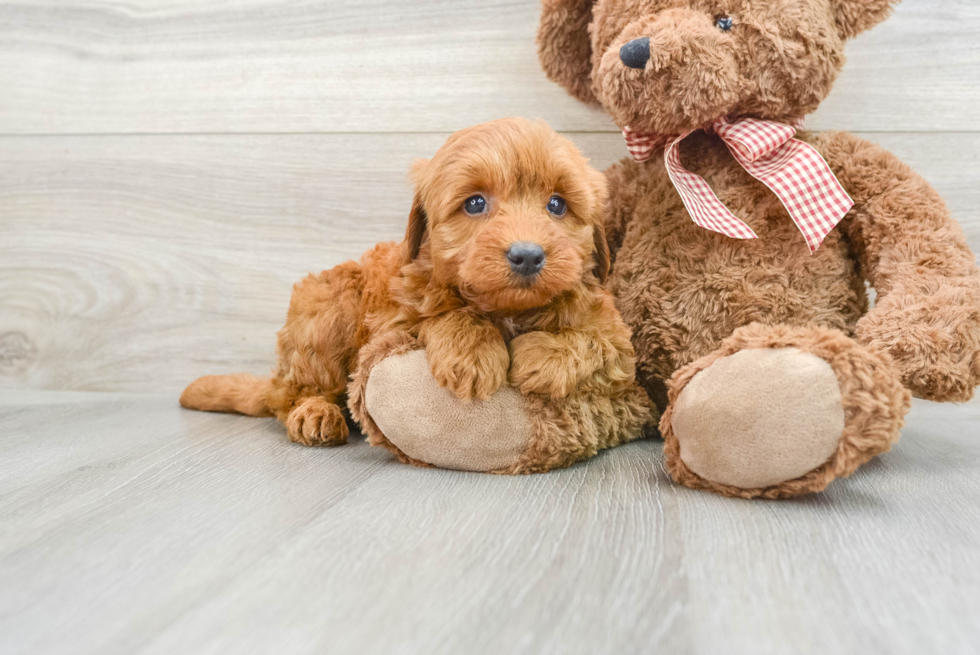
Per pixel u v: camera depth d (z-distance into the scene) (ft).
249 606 1.24
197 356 2.44
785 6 1.77
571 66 2.04
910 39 2.11
